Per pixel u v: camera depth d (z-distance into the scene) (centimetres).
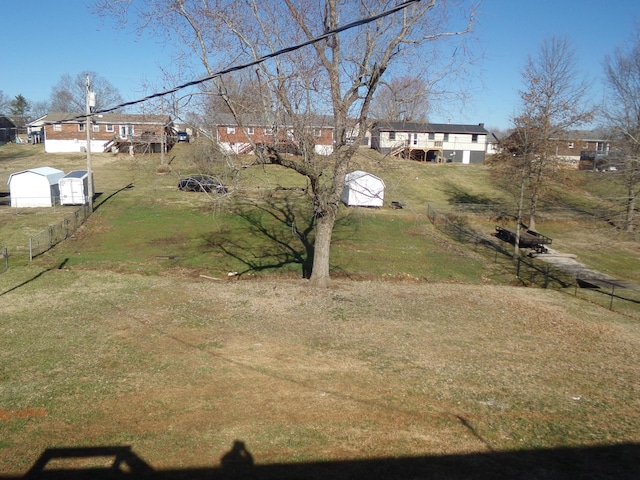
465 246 3028
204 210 3356
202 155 1530
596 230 3447
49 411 764
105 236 2633
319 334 1171
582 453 683
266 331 1177
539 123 3412
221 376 908
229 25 1282
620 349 1245
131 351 1027
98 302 1387
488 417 782
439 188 5075
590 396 900
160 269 2022
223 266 2127
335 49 1413
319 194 1534
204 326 1200
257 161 1433
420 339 1174
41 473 602
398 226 3369
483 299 1648
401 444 687
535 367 1044
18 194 3262
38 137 7831
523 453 677
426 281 2114
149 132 2261
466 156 6556
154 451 656
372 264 2347
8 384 860
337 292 1580
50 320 1223
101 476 598
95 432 704
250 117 1479
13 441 677
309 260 2281
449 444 692
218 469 618
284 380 896
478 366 1019
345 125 1459
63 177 3366
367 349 1081
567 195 4812
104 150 6053
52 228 2458
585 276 2569
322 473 612
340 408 791
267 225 3030
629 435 745
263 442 682
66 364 954
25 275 1670
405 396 846
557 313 1563
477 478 609
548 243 3075
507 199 4788
